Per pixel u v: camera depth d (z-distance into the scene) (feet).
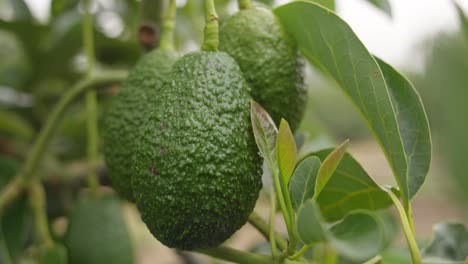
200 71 1.31
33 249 2.02
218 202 1.26
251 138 1.30
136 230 3.93
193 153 1.25
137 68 1.53
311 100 2.99
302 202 1.26
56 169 2.16
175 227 1.27
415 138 1.40
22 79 2.63
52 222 2.16
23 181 1.94
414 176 1.39
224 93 1.30
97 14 2.46
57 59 2.57
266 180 1.55
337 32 1.33
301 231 1.09
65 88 2.70
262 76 1.43
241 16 1.48
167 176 1.26
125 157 1.48
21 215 1.97
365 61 1.29
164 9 1.80
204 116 1.27
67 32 2.42
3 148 2.37
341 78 1.38
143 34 1.80
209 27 1.37
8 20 2.46
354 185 1.50
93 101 1.98
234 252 1.36
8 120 2.46
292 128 1.49
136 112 1.48
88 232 1.79
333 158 1.21
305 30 1.43
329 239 1.03
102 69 2.69
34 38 2.53
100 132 2.48
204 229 1.27
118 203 1.86
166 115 1.29
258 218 1.45
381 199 1.51
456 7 1.73
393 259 1.73
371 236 1.07
